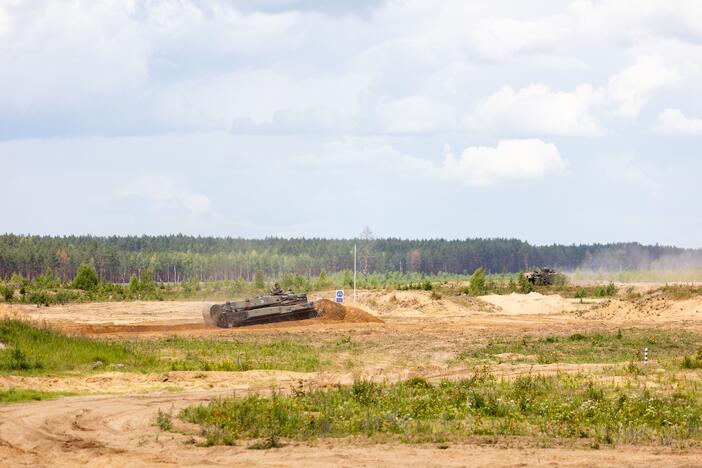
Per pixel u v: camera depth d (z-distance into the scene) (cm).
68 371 4275
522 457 2250
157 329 7212
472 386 3762
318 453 2342
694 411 3038
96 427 2817
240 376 4209
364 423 2769
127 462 2248
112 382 3956
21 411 3084
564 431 2669
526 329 7288
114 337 6350
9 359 4362
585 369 4522
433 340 6209
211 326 7481
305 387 3850
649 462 2164
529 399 3288
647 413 2931
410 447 2416
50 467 2195
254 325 7575
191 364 4616
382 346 5784
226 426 2781
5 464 2231
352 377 4266
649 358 5188
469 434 2638
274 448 2433
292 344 5866
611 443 2470
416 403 3198
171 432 2728
